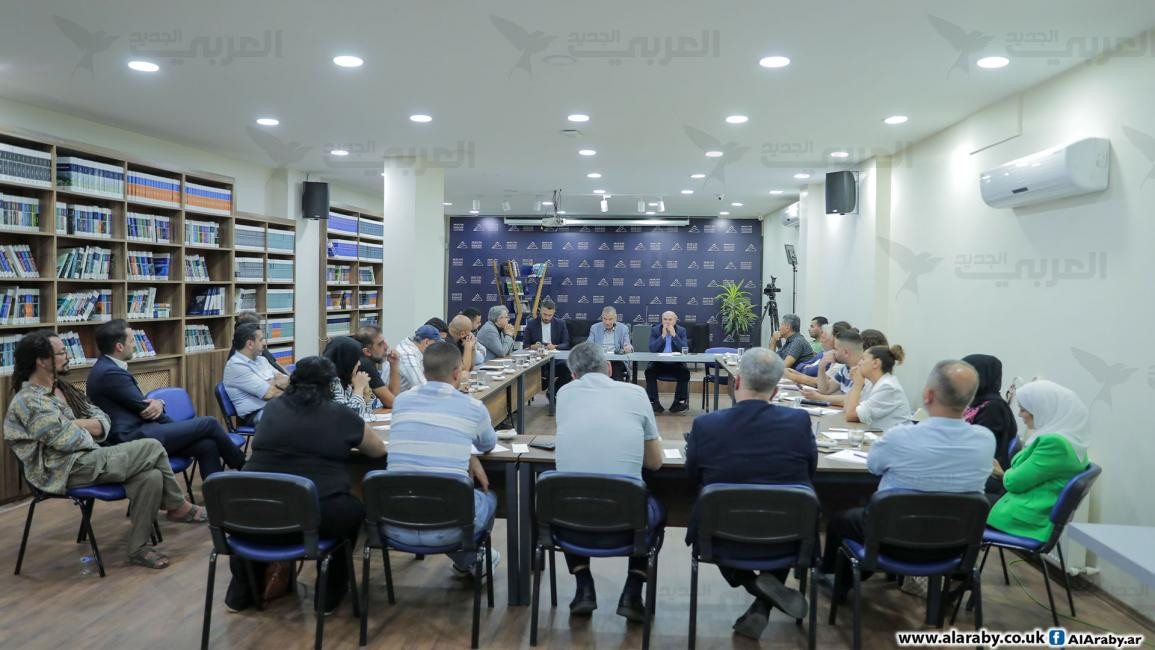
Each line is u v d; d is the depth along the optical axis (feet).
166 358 20.79
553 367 29.37
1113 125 13.08
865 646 10.22
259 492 9.57
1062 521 10.26
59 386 13.05
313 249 29.45
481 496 11.09
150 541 13.92
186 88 16.97
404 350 17.94
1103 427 13.15
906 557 9.63
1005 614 11.44
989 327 17.58
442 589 12.09
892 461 9.80
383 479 9.80
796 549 9.80
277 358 26.76
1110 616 11.39
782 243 42.65
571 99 17.83
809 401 17.01
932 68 14.75
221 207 23.11
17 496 16.24
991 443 9.71
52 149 16.99
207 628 9.86
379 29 12.98
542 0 11.57
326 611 11.09
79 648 9.91
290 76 15.96
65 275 17.49
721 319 47.88
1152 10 11.43
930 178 21.33
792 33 12.93
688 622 10.98
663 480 12.52
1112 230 13.01
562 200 40.09
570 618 11.05
